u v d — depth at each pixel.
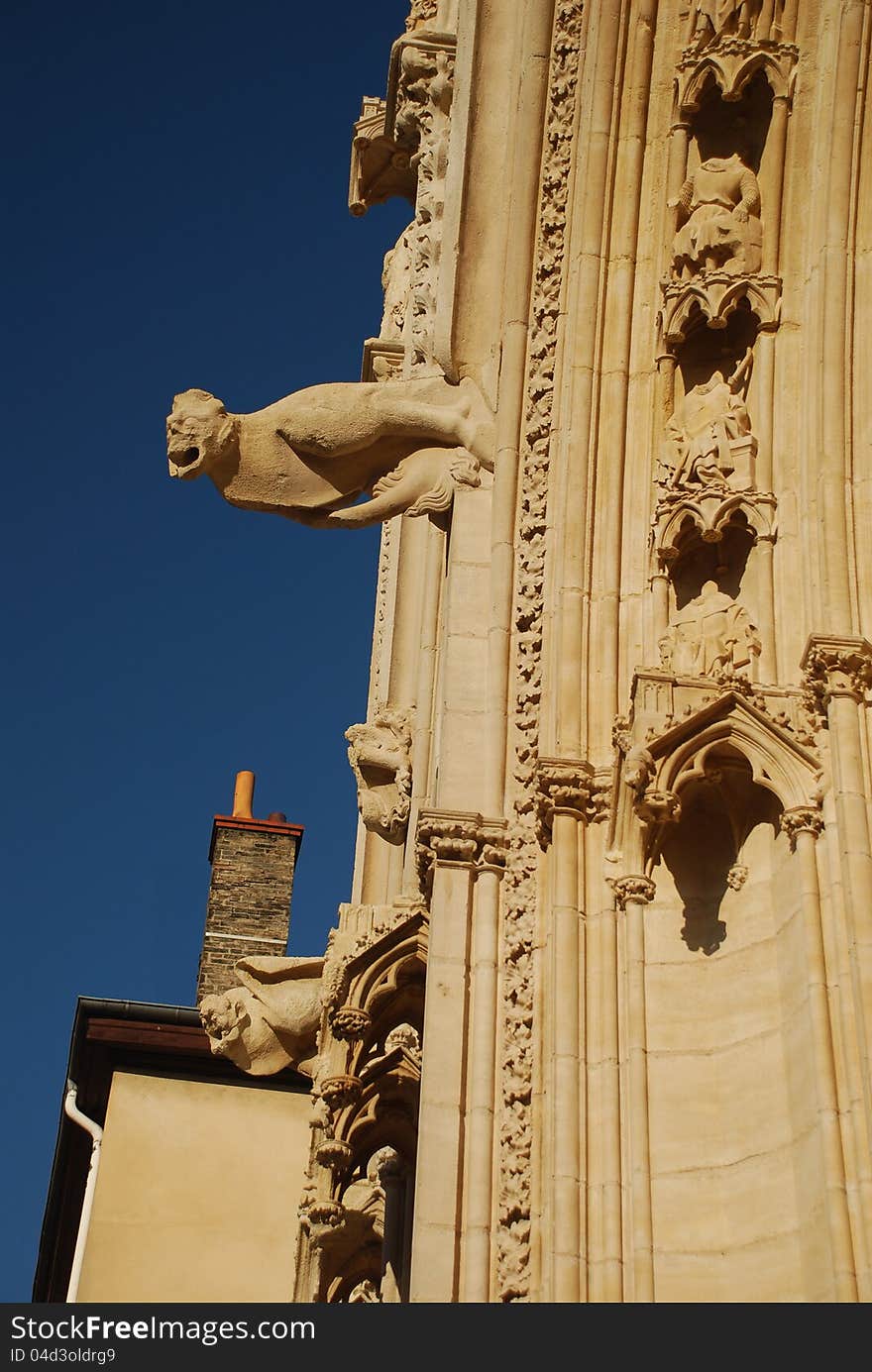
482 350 10.91
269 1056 13.59
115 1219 16.48
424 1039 8.76
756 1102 7.92
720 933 8.38
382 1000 10.59
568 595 9.29
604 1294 7.59
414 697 12.92
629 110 10.20
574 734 8.94
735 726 8.43
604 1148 7.92
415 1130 10.90
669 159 10.04
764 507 9.07
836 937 7.89
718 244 9.64
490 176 11.11
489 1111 8.51
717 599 8.95
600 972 8.34
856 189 9.49
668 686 8.54
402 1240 11.24
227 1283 16.34
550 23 10.77
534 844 8.95
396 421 10.81
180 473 10.84
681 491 9.25
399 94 13.70
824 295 9.32
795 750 8.30
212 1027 13.55
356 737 12.23
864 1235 7.20
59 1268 17.27
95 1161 16.62
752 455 9.23
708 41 10.06
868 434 9.02
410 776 11.95
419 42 12.95
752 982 8.20
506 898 9.03
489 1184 8.34
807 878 8.07
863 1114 7.44
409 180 15.62
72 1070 17.19
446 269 11.16
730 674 8.55
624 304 9.88
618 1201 7.79
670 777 8.38
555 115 10.56
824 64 9.77
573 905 8.50
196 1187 16.75
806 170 9.72
